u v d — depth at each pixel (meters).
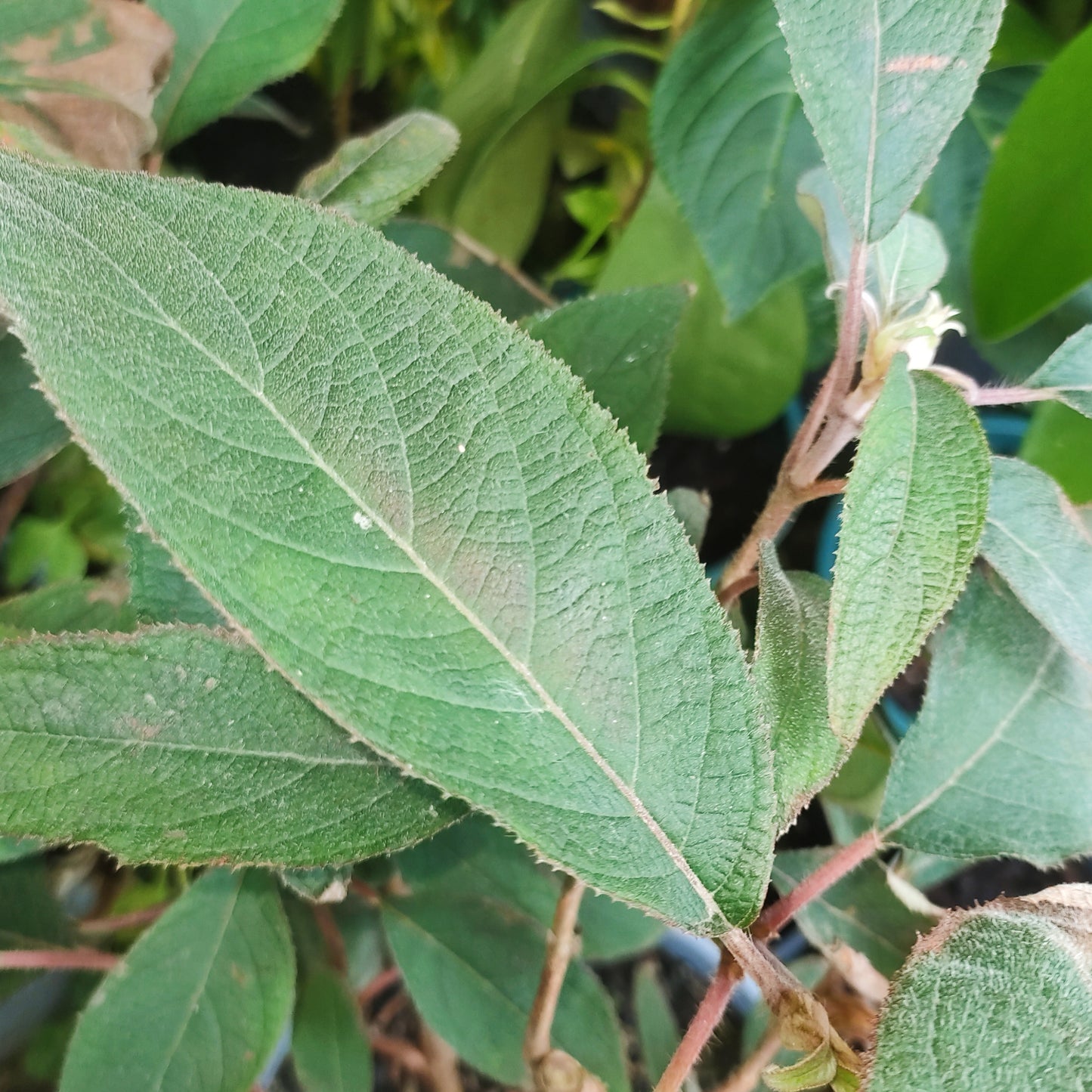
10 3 0.26
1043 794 0.25
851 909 0.28
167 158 0.48
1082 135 0.31
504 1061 0.28
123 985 0.24
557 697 0.17
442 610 0.17
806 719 0.20
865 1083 0.16
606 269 0.43
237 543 0.16
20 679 0.19
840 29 0.19
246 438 0.16
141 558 0.23
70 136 0.27
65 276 0.15
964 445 0.17
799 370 0.44
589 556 0.17
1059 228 0.33
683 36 0.38
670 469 0.53
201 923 0.25
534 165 0.47
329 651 0.16
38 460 0.28
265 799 0.20
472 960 0.29
